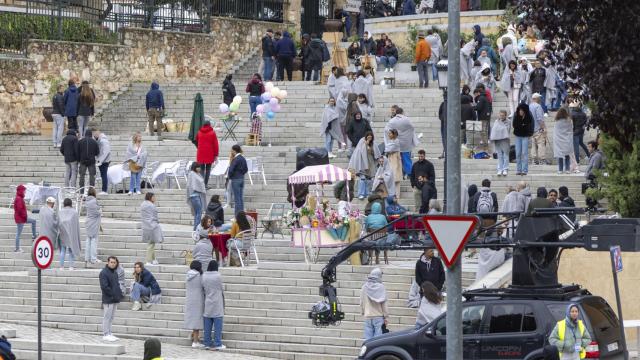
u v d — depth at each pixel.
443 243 34.56
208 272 54.81
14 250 66.38
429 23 99.00
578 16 48.38
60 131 81.38
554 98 77.06
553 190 57.09
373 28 102.81
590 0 48.00
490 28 95.62
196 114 76.19
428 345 44.16
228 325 56.22
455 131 35.03
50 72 88.50
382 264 58.66
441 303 49.25
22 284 61.03
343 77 79.00
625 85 49.22
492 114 79.88
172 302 58.06
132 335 57.34
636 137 53.69
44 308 59.88
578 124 69.81
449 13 35.12
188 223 70.38
